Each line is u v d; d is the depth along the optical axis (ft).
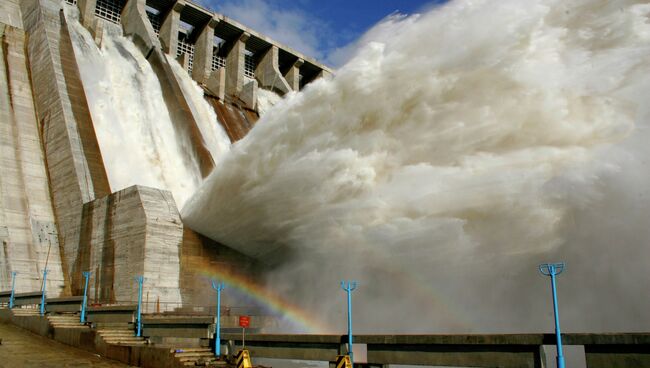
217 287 41.22
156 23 174.70
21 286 86.38
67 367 40.45
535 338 25.53
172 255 78.95
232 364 37.45
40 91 113.29
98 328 51.34
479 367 27.30
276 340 35.78
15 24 128.88
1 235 88.79
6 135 103.71
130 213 80.23
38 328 55.72
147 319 46.96
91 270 86.02
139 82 140.87
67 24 127.85
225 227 80.07
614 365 23.43
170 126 133.90
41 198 99.09
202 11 174.09
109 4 166.81
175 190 114.62
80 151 99.14
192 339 47.19
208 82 170.50
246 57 203.41
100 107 123.34
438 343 28.68
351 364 30.45
